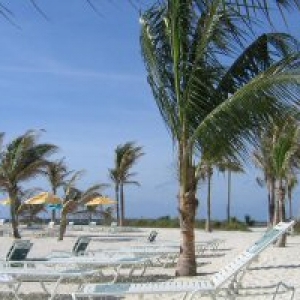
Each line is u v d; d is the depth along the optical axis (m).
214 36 10.54
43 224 44.41
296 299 8.62
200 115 10.95
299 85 9.16
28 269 9.70
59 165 37.72
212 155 10.43
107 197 36.25
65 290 10.28
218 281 7.74
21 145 26.97
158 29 11.24
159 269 13.39
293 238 27.42
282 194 19.94
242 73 11.08
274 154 19.16
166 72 11.25
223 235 32.44
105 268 13.44
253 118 9.84
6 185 27.11
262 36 10.91
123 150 43.78
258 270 12.41
